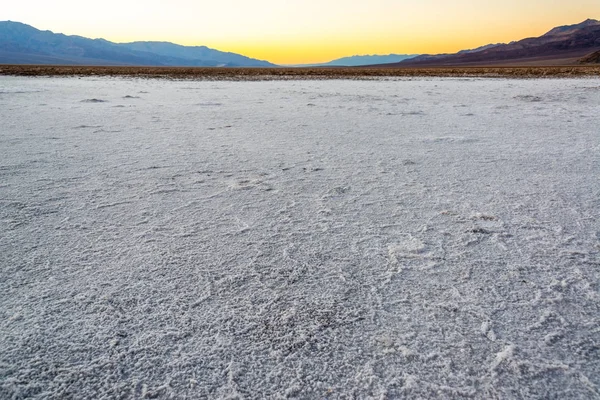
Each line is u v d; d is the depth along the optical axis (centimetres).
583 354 138
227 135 583
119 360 134
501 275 190
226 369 131
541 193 313
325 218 262
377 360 135
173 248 217
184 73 3219
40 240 224
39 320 154
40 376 127
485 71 3472
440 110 920
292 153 462
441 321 156
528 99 1160
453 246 221
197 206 284
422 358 136
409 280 186
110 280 183
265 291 176
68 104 981
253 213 271
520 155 449
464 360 135
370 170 387
